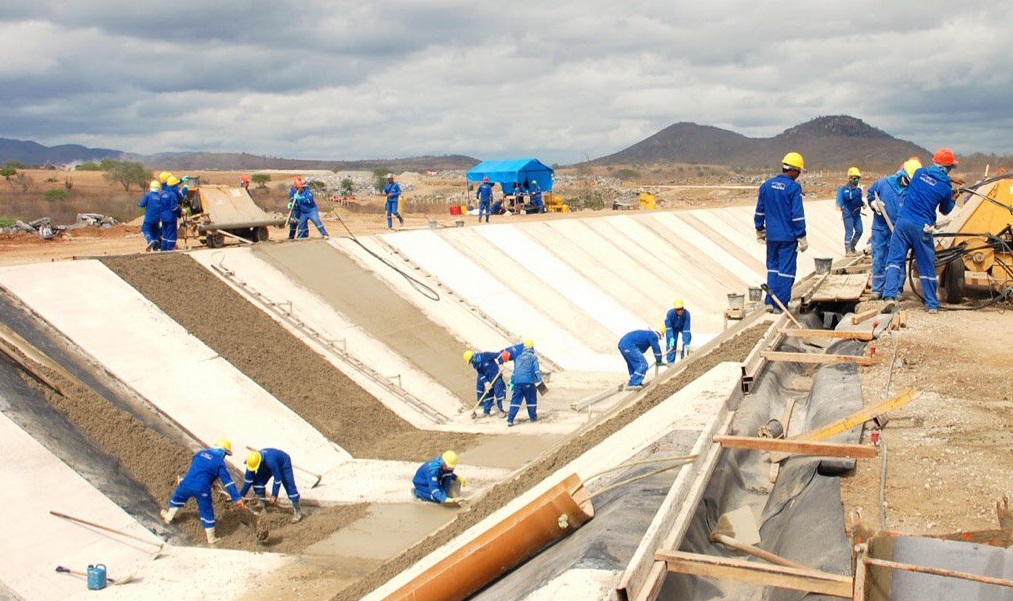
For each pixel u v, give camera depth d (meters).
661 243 33.84
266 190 68.81
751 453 8.39
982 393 8.28
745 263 36.12
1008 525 5.30
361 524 12.56
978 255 12.89
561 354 22.59
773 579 5.15
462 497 13.25
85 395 13.81
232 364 16.44
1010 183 12.82
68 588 10.45
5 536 10.73
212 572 11.11
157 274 18.30
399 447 15.92
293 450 14.91
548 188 43.19
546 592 5.78
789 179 12.55
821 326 14.06
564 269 27.84
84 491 11.98
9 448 11.90
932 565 4.65
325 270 21.78
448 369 19.92
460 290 23.84
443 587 7.03
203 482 12.02
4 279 15.96
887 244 13.48
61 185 69.31
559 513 7.19
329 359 18.27
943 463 6.70
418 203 59.81
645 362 17.20
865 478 6.59
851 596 4.88
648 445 8.62
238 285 19.42
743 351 11.86
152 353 15.73
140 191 67.50
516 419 17.56
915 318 11.72
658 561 5.45
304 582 10.80
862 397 8.42
